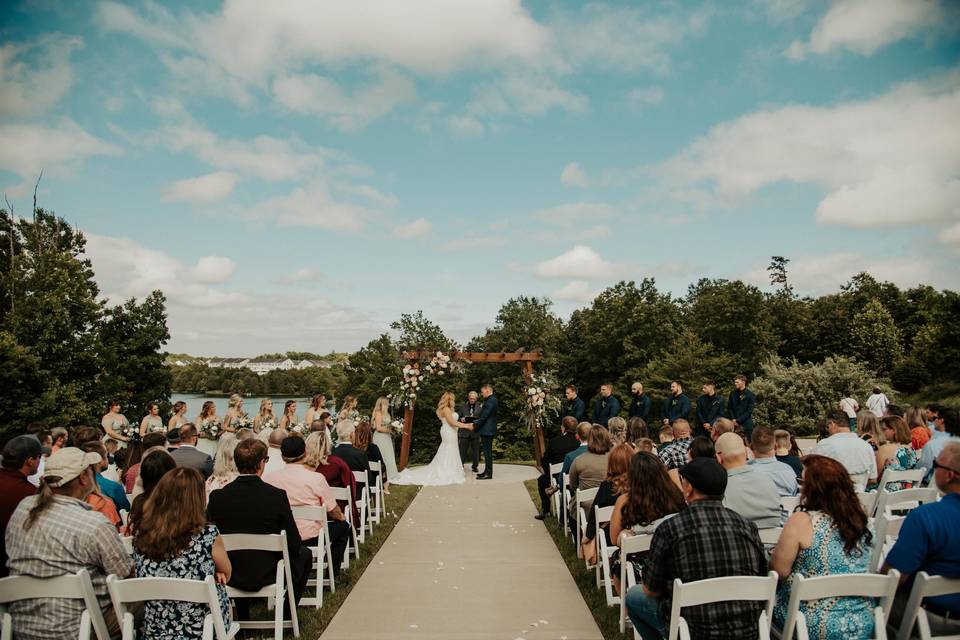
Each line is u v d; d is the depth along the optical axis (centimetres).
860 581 306
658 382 3388
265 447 477
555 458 914
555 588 604
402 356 1594
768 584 309
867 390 2994
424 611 541
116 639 367
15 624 338
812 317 5191
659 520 454
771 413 3138
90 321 2764
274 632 480
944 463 335
